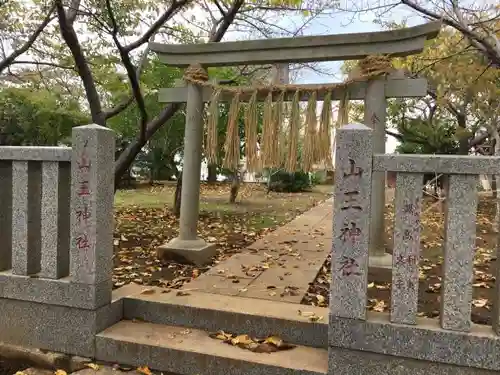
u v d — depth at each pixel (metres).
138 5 6.57
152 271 4.71
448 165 2.44
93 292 3.15
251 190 14.60
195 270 4.70
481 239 6.68
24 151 3.27
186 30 7.77
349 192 2.57
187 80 5.08
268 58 4.85
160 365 3.02
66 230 3.35
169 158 17.86
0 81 11.56
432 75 9.38
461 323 2.45
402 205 2.54
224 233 7.11
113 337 3.14
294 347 3.02
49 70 8.70
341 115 4.60
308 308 3.34
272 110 4.76
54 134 11.91
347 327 2.60
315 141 4.60
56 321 3.26
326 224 8.05
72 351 3.23
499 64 6.06
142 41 5.55
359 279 2.57
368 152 2.54
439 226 7.88
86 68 6.05
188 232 5.16
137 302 3.49
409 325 2.52
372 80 4.43
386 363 2.56
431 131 13.05
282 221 8.48
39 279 3.27
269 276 4.38
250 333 3.18
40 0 6.14
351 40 4.51
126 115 14.15
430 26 4.21
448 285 2.46
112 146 3.30
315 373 2.68
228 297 3.61
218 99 5.02
